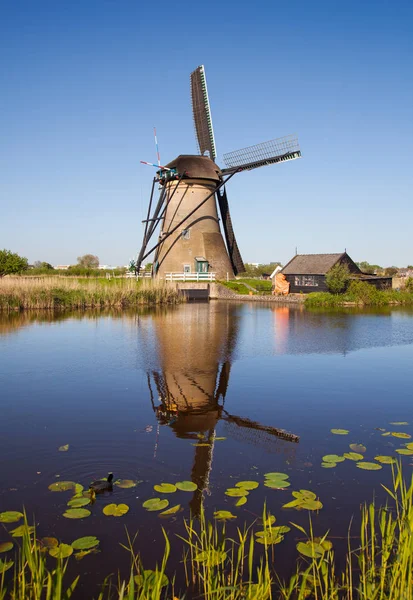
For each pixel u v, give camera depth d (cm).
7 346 1606
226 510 538
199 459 682
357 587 420
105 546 473
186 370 1262
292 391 1064
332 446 737
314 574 409
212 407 939
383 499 566
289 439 766
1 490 581
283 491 582
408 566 380
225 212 4878
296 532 498
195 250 4584
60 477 619
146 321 2386
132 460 675
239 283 4644
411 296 4156
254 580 429
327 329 2173
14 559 446
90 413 893
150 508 538
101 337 1820
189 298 4328
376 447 734
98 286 3406
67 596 372
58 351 1516
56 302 3072
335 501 561
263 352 1542
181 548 473
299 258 4834
